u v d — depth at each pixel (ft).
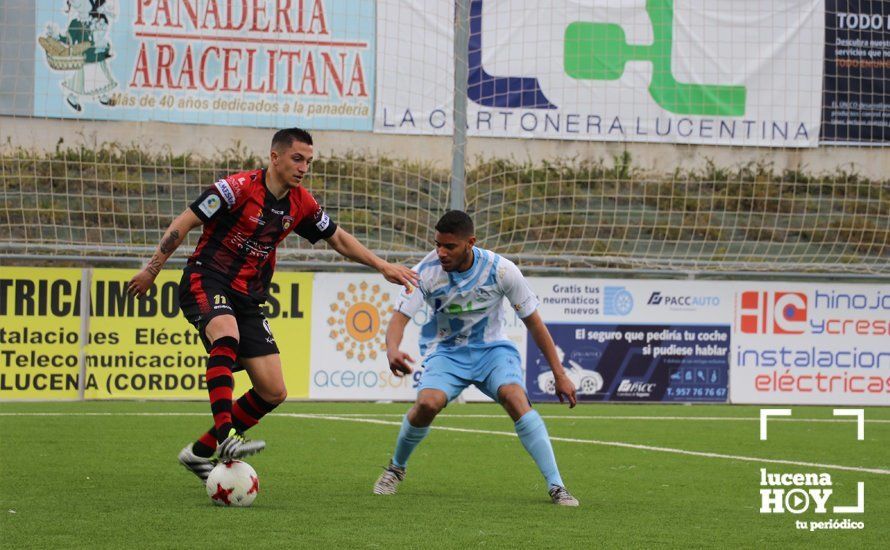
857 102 110.83
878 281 105.81
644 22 107.55
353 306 94.02
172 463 56.34
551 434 74.79
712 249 122.42
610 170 119.65
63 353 90.53
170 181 108.06
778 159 122.01
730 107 109.09
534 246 116.16
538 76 106.52
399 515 41.06
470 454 63.36
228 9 100.78
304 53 101.71
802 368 99.25
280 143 45.80
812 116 110.01
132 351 91.61
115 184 112.88
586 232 118.73
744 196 123.34
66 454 58.90
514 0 106.01
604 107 107.45
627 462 61.11
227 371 43.68
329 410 86.89
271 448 63.82
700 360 98.12
